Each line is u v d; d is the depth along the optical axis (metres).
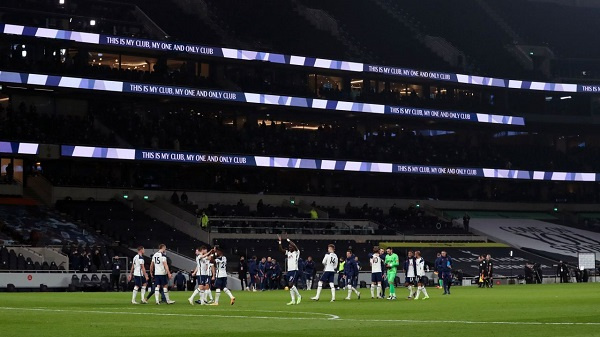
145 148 74.62
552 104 102.75
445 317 26.36
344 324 23.14
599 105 103.88
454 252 80.25
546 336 18.89
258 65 84.19
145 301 36.16
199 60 82.44
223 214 77.06
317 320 24.77
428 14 108.31
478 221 91.19
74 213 69.75
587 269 78.38
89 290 54.78
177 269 61.59
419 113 89.88
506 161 94.69
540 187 100.94
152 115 81.75
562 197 100.94
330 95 88.12
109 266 58.91
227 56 80.69
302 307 33.34
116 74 75.88
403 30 104.12
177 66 83.50
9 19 74.69
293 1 100.88
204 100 79.19
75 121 74.31
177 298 42.28
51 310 29.84
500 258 81.31
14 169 73.50
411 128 95.62
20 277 52.56
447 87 97.69
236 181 82.56
